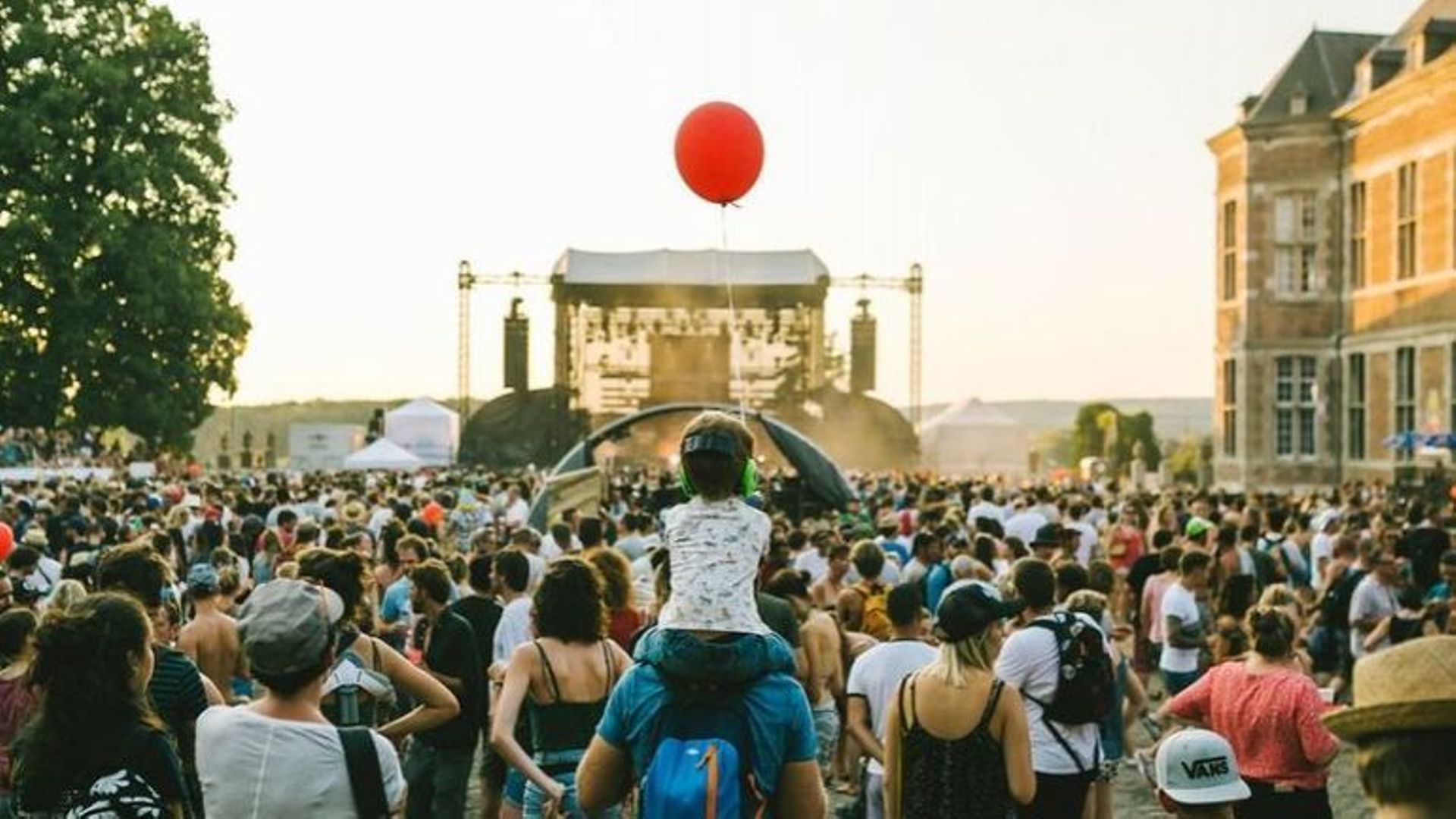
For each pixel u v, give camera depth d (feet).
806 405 200.03
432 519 71.67
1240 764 24.31
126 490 93.30
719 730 13.62
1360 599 48.96
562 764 22.72
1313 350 150.10
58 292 149.07
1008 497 96.32
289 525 59.67
